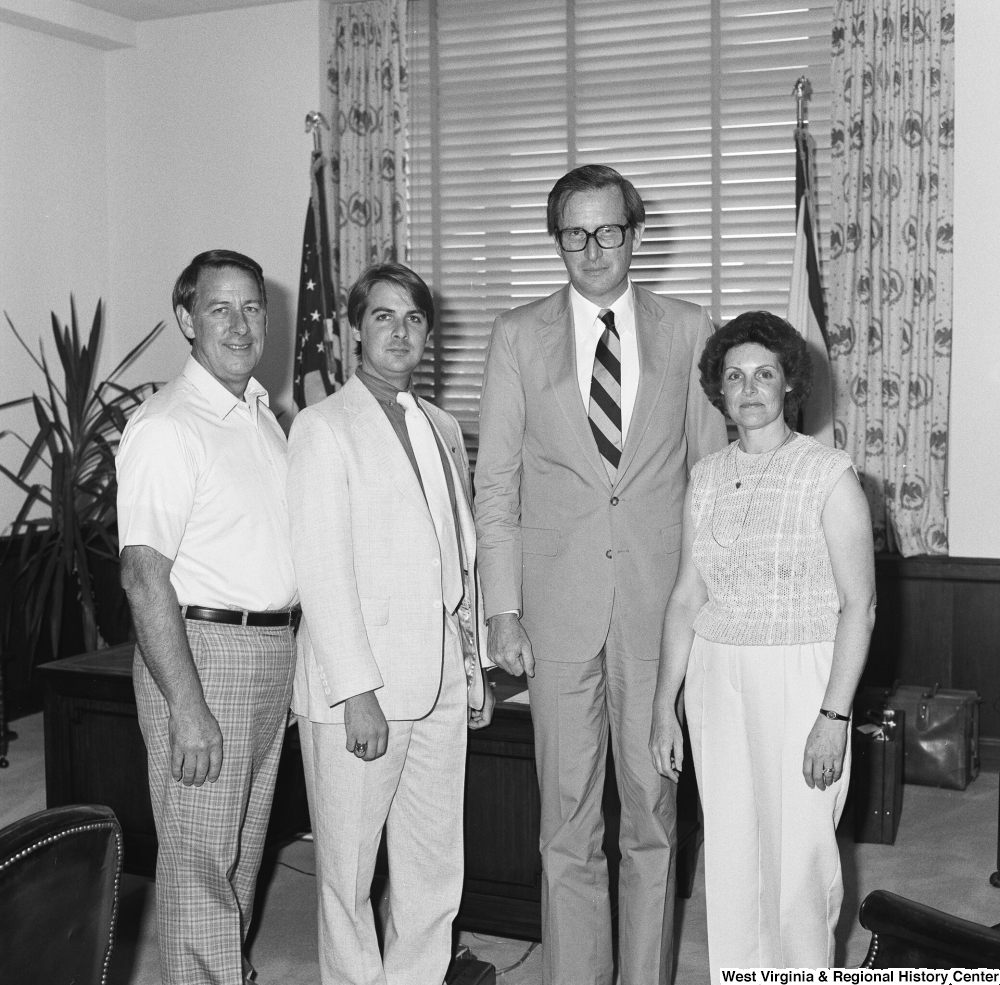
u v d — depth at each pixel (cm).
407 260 542
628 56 507
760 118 491
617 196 233
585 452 238
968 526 457
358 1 532
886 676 468
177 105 563
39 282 548
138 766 322
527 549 245
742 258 496
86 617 497
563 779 242
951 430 457
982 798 415
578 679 239
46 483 551
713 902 220
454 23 529
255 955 296
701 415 246
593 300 242
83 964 154
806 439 218
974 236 447
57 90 552
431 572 229
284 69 542
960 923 141
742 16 488
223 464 227
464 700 239
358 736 219
